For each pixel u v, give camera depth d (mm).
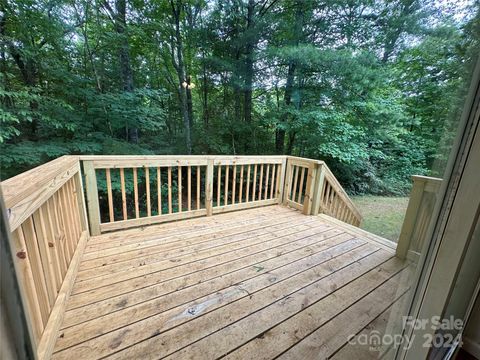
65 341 1280
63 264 1678
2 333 312
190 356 1236
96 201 2465
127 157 2510
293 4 5332
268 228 2957
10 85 3521
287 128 5898
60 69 3848
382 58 4523
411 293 758
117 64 4844
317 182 3363
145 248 2307
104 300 1594
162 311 1523
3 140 3201
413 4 3480
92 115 4312
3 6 3225
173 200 5734
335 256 2334
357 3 4562
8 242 342
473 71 595
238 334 1384
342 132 5648
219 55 6238
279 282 1889
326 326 1478
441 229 678
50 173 1371
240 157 3336
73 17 4082
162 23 5379
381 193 4824
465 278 895
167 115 5883
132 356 1221
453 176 645
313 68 5406
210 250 2334
